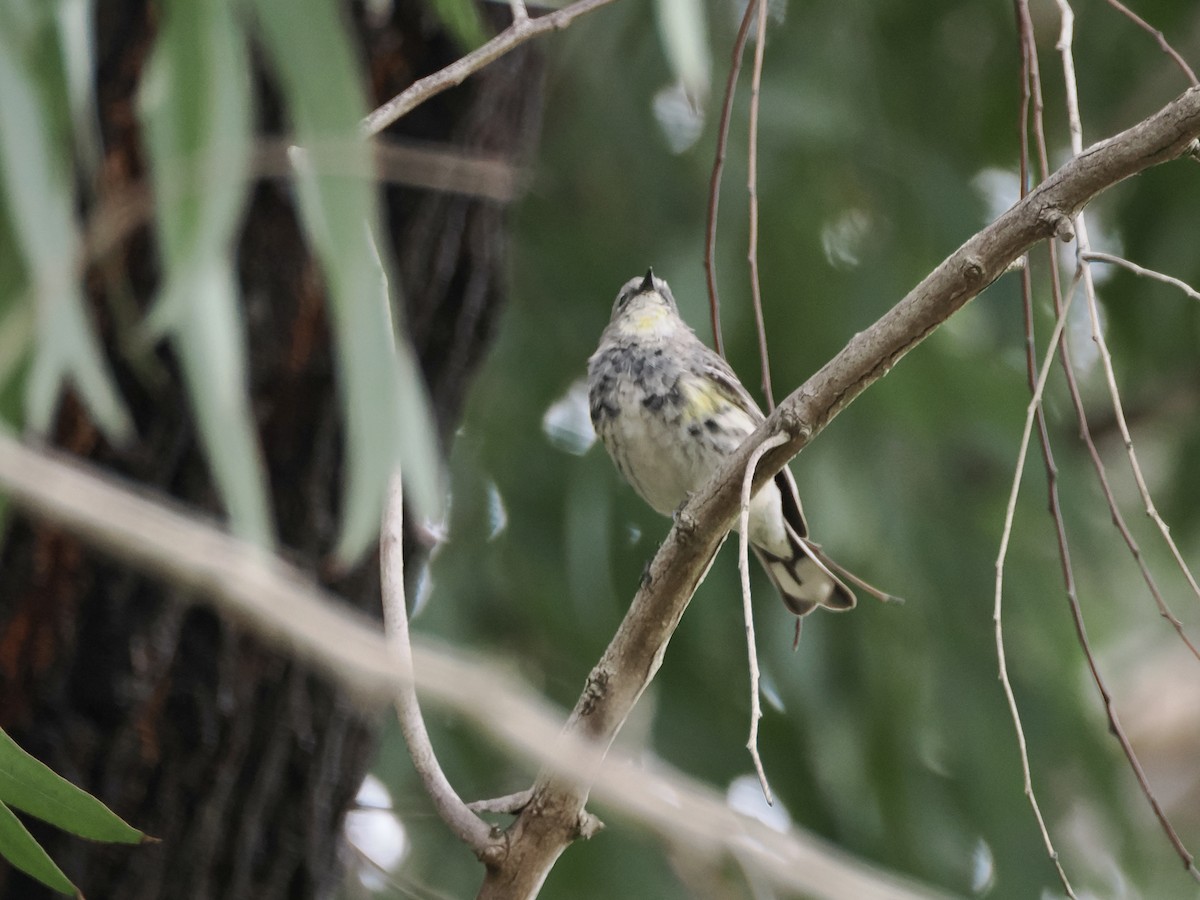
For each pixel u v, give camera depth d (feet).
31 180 13.01
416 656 8.86
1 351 12.73
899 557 34.06
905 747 33.73
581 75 36.14
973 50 38.75
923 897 9.73
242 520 12.76
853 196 35.78
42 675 21.03
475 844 19.01
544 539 34.40
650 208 35.88
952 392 34.06
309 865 23.08
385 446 13.70
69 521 9.24
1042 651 34.86
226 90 13.29
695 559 18.53
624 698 18.97
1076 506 35.37
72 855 21.45
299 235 21.79
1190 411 43.14
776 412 18.19
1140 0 38.32
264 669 21.84
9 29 13.25
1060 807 35.55
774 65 35.42
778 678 34.19
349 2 22.38
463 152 23.57
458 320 24.17
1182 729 48.21
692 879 15.78
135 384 20.75
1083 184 17.24
